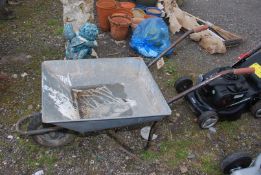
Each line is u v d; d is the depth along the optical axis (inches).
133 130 138.4
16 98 146.3
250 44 206.5
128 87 134.6
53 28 194.7
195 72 175.5
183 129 142.6
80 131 111.0
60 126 105.3
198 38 194.9
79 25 167.2
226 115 142.6
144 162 126.8
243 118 153.2
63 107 118.9
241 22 230.5
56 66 125.2
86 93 131.3
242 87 136.9
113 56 179.8
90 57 162.6
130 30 196.5
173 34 202.8
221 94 134.3
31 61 167.8
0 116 137.2
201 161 130.6
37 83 155.4
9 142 127.5
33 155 123.9
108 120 105.7
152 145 133.6
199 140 138.9
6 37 183.2
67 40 162.9
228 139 141.6
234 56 193.0
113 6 190.5
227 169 122.3
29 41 182.2
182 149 134.0
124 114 126.6
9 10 203.3
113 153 128.6
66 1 160.9
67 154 125.9
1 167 119.0
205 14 234.1
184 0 245.0
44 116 104.2
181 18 205.8
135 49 182.9
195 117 148.7
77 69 128.7
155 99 122.4
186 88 156.1
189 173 125.6
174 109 151.2
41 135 123.0
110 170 122.6
